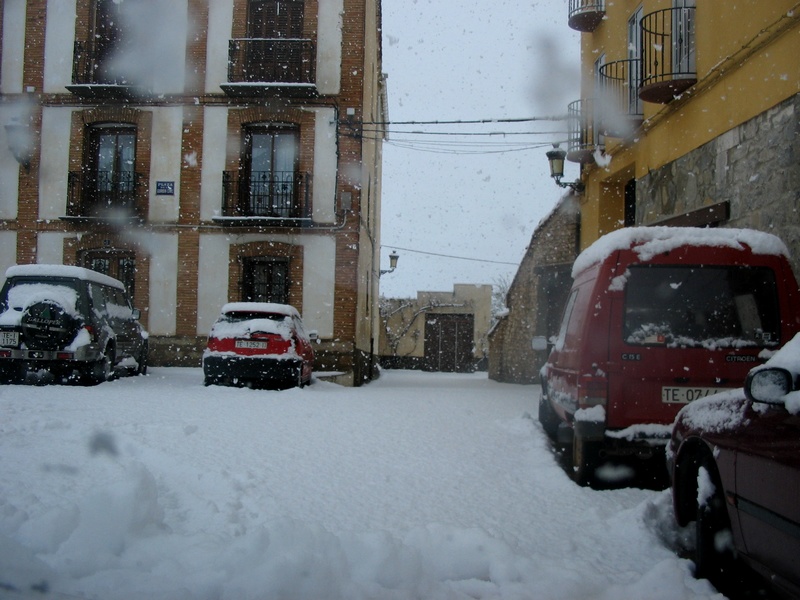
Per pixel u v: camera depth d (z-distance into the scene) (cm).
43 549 365
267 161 2019
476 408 1009
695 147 1128
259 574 336
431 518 475
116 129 2047
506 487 568
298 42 1989
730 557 388
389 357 3756
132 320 1494
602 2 1581
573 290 730
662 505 495
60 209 2016
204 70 2006
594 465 580
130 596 320
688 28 1177
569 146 1652
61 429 676
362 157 2022
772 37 895
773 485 312
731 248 576
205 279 1980
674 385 561
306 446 670
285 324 1333
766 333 566
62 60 2034
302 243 1972
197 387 1276
